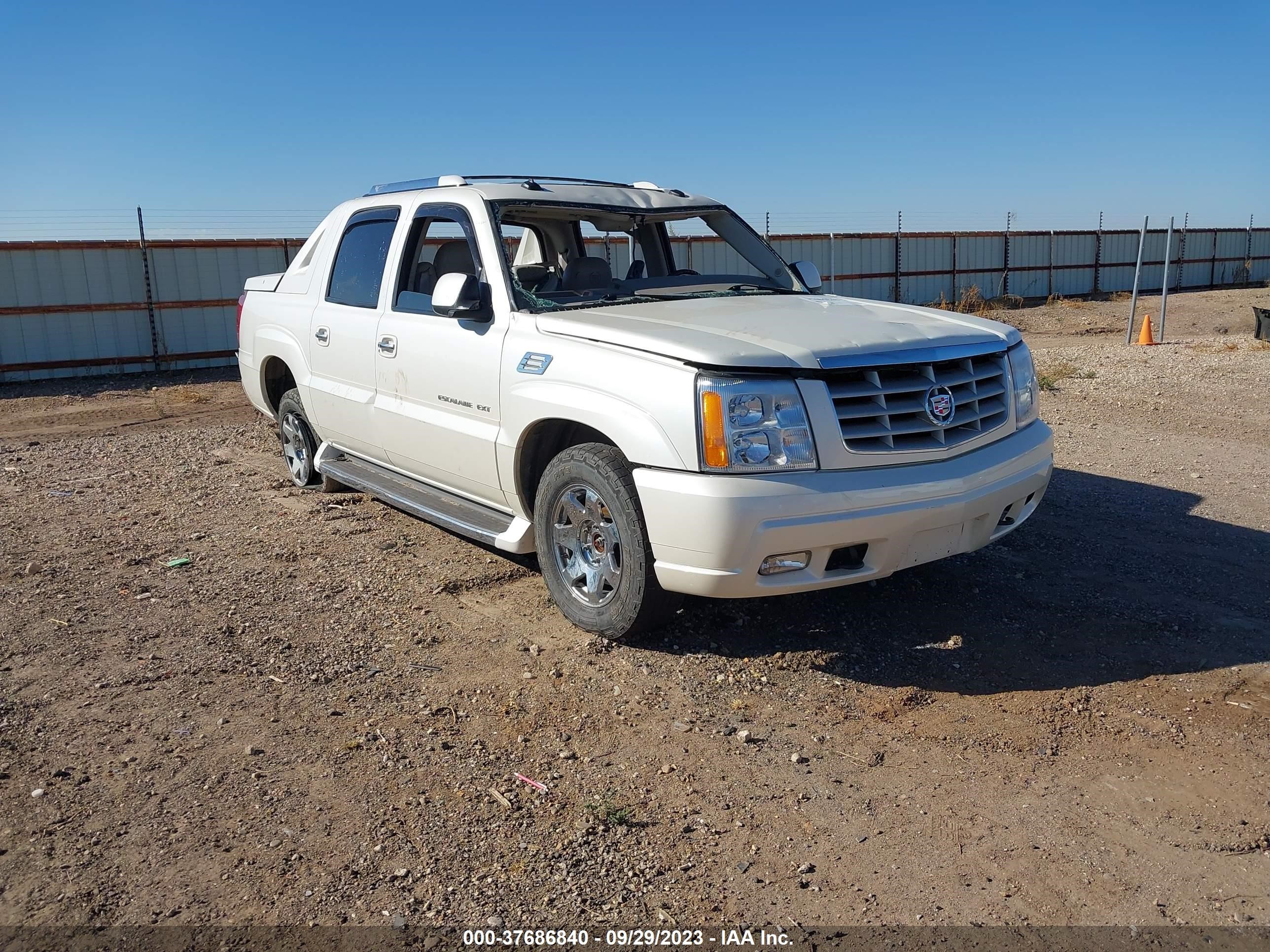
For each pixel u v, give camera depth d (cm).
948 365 417
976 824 304
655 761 341
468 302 467
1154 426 943
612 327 419
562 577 447
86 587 519
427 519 532
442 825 302
